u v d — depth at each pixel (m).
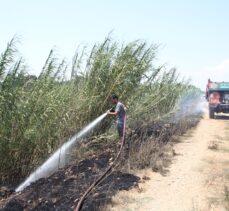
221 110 25.64
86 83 12.92
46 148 10.98
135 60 13.95
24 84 10.53
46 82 10.91
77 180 8.95
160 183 9.59
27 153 10.29
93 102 12.71
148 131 15.76
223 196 8.66
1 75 9.66
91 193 8.11
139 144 12.72
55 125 11.35
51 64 11.00
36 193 7.98
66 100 11.80
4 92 9.60
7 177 10.07
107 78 13.20
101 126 13.28
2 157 9.91
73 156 11.77
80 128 12.27
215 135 17.64
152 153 12.23
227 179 10.01
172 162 11.79
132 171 10.34
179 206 8.04
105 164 10.48
